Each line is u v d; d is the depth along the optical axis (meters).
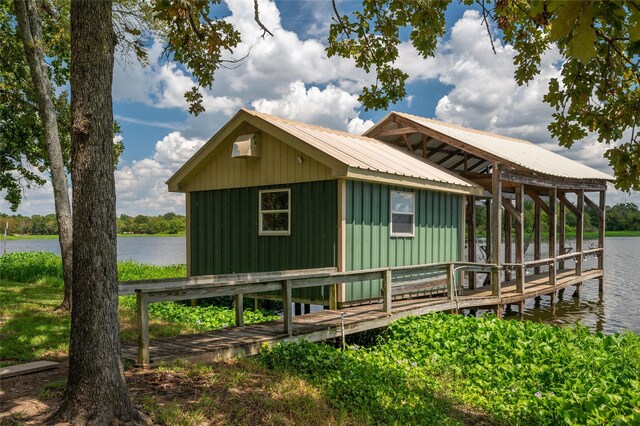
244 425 4.77
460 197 15.16
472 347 8.99
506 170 15.13
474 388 7.36
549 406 6.39
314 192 11.73
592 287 24.89
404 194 12.97
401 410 5.73
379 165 11.77
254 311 12.70
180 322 10.84
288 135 11.62
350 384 6.18
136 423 4.51
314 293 11.80
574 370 7.70
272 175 12.49
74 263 4.59
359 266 11.58
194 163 13.90
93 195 4.57
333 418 5.18
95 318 4.53
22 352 7.21
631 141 4.50
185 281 8.25
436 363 8.24
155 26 12.10
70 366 4.57
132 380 5.85
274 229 12.60
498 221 14.73
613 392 6.62
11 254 28.91
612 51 4.39
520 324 10.63
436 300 12.46
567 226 71.00
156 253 59.88
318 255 11.63
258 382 6.08
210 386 5.79
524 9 5.71
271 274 9.73
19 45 16.72
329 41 7.50
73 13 4.61
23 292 13.95
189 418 4.73
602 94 4.59
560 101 4.78
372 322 9.88
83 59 4.56
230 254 13.56
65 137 20.44
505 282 19.17
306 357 7.03
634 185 4.53
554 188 17.95
